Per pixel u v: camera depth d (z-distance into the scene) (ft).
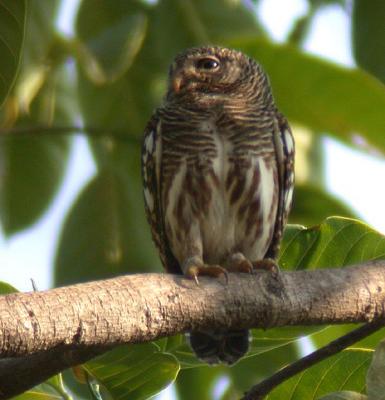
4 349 23.00
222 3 36.68
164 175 36.55
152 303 25.21
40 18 36.78
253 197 36.11
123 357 27.76
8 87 31.14
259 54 34.81
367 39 32.50
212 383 35.06
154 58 37.35
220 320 26.35
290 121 36.19
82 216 36.24
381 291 27.68
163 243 36.76
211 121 36.40
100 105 38.09
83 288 24.25
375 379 25.85
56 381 28.94
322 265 31.35
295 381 30.01
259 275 27.12
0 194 37.68
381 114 34.86
